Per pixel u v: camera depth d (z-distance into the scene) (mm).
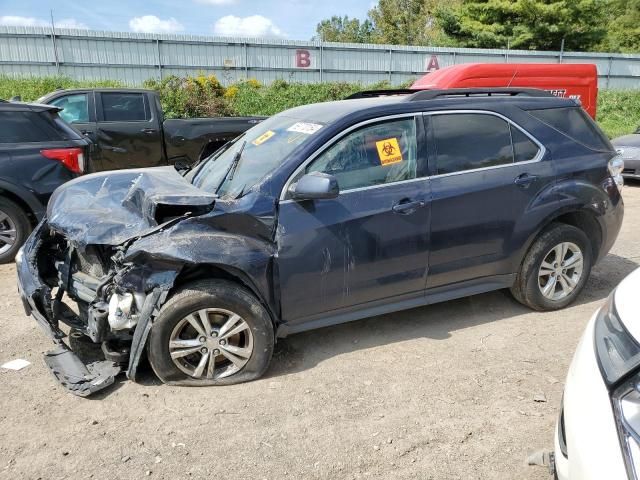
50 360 3629
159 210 3498
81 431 3045
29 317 4559
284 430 3064
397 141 3877
